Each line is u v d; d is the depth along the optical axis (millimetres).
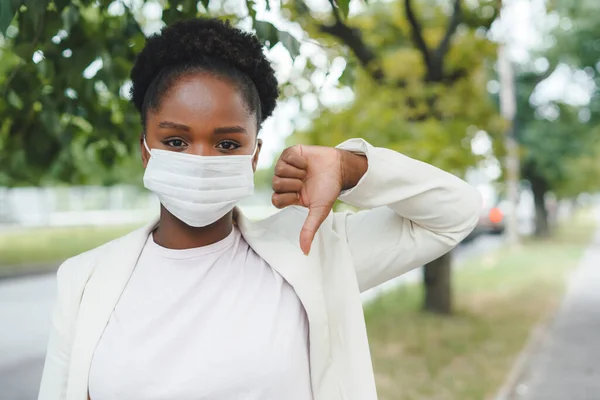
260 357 1299
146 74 1393
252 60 1383
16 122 2977
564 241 24219
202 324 1326
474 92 7203
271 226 1551
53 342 1397
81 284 1396
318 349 1385
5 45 3221
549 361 6715
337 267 1495
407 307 9211
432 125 5891
